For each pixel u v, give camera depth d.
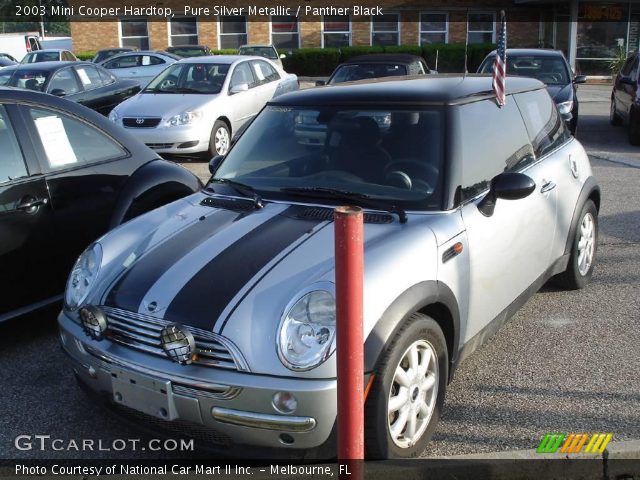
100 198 4.88
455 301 3.47
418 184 3.70
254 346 2.87
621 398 3.84
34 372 4.29
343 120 4.12
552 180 4.68
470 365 4.28
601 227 7.20
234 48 30.12
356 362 2.41
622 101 14.12
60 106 4.85
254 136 4.44
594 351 4.43
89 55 28.69
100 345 3.22
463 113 3.99
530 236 4.32
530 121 4.79
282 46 30.33
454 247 3.47
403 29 30.02
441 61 28.52
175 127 10.83
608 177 9.79
